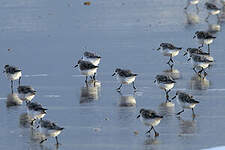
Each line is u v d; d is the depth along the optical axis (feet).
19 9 158.92
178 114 80.74
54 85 97.66
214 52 115.14
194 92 90.79
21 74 104.78
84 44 124.88
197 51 103.55
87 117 81.00
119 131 74.90
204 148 67.77
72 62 111.75
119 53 116.26
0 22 145.89
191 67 105.60
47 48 122.93
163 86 86.12
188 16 147.64
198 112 81.56
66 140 72.33
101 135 73.61
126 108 84.48
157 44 122.31
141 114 73.20
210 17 147.02
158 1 166.20
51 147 70.03
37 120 80.07
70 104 87.25
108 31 135.03
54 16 150.71
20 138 73.56
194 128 75.15
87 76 102.12
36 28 139.74
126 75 90.12
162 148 68.28
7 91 95.14
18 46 125.08
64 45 124.88
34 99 90.07
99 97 90.33
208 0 168.66
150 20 143.95
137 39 127.03
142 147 68.85
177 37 127.54
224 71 102.32
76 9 157.48
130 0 167.53
